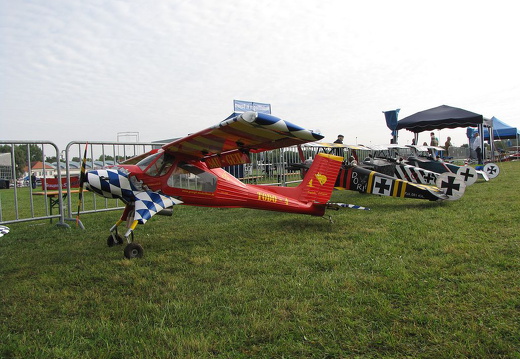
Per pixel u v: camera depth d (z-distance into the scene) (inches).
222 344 92.9
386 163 445.7
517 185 416.8
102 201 426.3
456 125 759.1
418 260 155.0
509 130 1128.2
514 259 147.7
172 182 211.2
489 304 109.9
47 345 96.1
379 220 250.8
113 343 96.0
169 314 111.1
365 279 134.2
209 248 194.7
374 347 90.5
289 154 502.6
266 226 249.3
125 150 322.7
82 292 135.2
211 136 180.2
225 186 228.2
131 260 175.0
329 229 231.5
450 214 255.9
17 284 145.3
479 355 84.0
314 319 105.5
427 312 107.0
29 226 281.1
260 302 117.3
